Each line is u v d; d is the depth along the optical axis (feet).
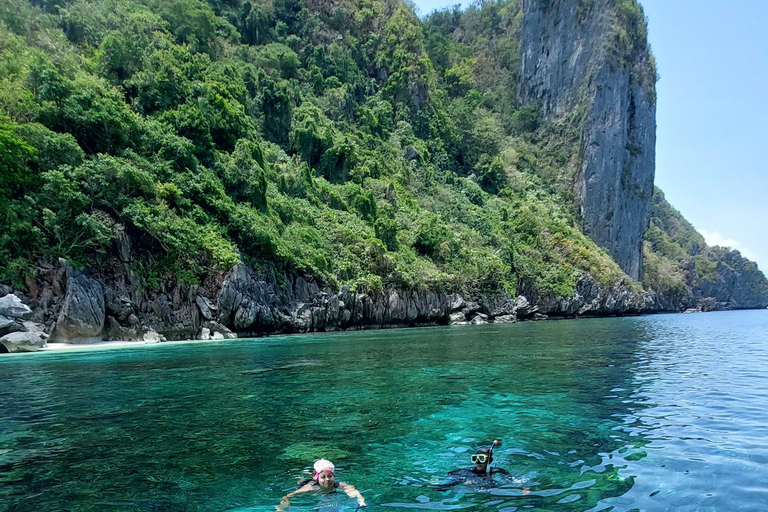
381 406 32.12
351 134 221.66
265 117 186.50
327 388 38.63
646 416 29.22
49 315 80.02
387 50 286.46
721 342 83.66
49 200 83.66
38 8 129.49
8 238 78.13
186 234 100.37
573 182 317.22
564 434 25.46
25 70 96.94
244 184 128.77
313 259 127.95
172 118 125.18
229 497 17.51
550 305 211.82
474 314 174.91
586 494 17.49
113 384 40.98
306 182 164.14
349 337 98.89
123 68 130.72
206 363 54.95
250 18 234.17
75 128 98.12
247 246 113.91
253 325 105.50
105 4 150.61
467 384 40.29
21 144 81.46
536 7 366.02
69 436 25.11
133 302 91.20
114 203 92.63
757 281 459.73
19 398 35.01
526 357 59.77
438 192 236.63
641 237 331.57
